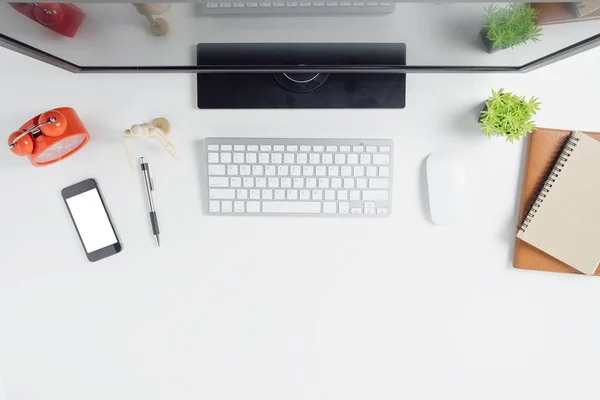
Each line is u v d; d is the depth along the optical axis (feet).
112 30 1.94
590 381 2.97
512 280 2.93
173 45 2.17
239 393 3.05
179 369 3.04
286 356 3.02
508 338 2.96
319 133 2.85
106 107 2.85
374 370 3.01
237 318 2.99
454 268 2.93
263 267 2.95
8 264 2.95
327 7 1.71
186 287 2.97
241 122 2.85
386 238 2.92
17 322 2.99
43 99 2.84
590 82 2.79
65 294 2.98
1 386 3.03
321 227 2.92
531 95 2.82
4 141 2.86
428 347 2.98
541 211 2.77
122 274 2.97
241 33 2.01
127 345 3.02
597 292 2.91
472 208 2.89
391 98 2.78
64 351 3.02
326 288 2.96
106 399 3.05
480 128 2.83
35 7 1.66
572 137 2.73
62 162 2.88
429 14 1.80
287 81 2.77
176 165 2.89
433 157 2.84
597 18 1.76
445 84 2.81
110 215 2.92
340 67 2.48
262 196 2.85
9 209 2.91
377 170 2.82
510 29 1.94
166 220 2.93
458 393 3.01
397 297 2.95
